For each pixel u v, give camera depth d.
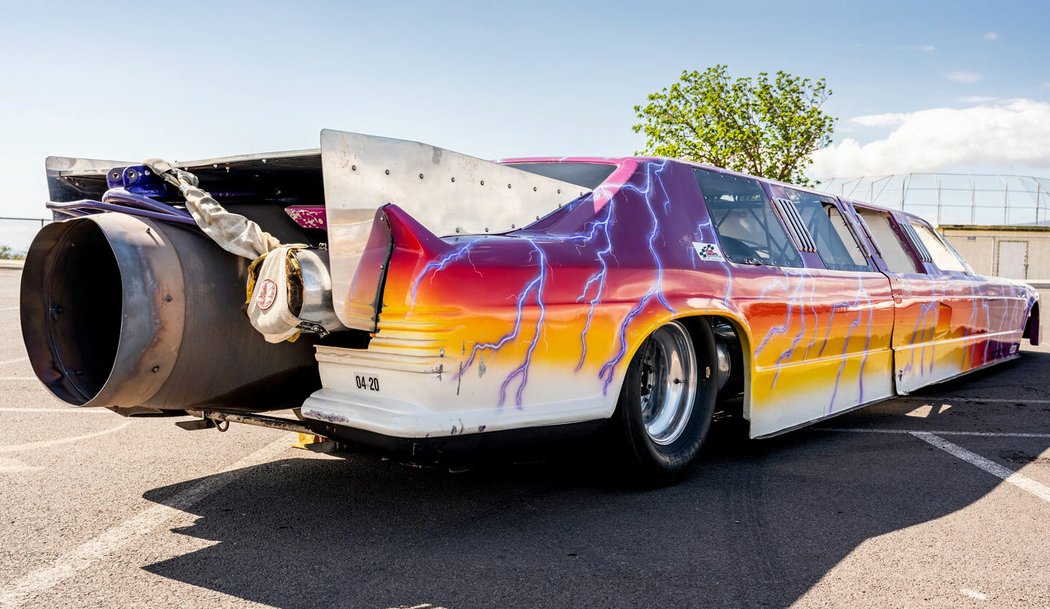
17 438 4.47
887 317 5.28
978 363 6.98
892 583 2.65
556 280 3.00
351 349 2.78
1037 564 2.84
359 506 3.35
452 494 3.54
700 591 2.55
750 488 3.73
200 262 2.81
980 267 33.44
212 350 2.81
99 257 3.05
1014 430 5.16
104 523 3.09
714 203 4.04
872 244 5.49
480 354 2.74
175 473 3.82
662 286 3.44
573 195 3.39
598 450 3.52
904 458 4.38
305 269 2.64
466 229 2.93
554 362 2.99
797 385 4.40
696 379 3.85
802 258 4.55
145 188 3.18
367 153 2.65
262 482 3.69
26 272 2.84
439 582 2.57
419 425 2.60
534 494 3.56
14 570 2.62
